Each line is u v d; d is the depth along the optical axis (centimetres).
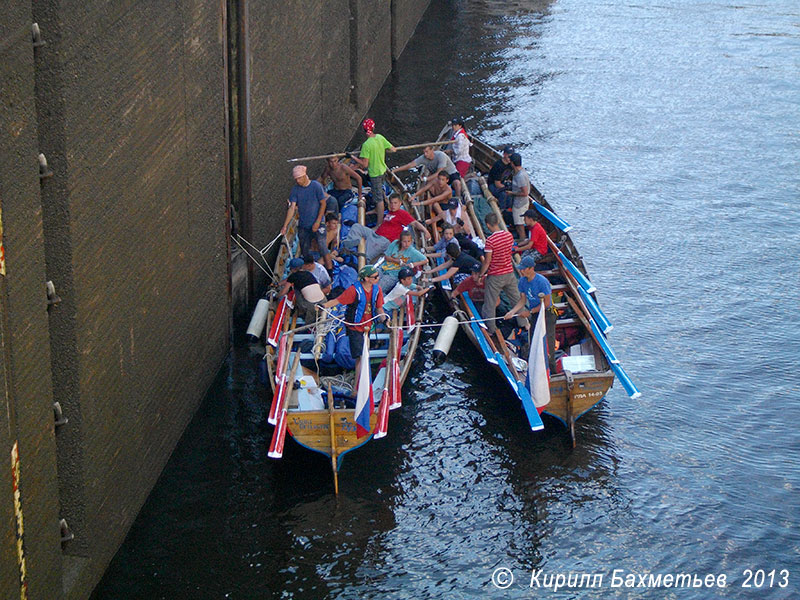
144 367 1038
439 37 3291
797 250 1794
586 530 1070
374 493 1123
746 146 2338
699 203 2006
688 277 1686
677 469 1177
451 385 1346
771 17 3603
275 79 1602
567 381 1181
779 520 1088
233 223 1478
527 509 1103
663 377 1379
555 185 2089
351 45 2339
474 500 1116
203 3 1196
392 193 1758
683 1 3859
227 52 1384
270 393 1309
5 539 734
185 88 1140
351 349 1185
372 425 1117
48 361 810
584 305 1361
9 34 708
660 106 2628
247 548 1027
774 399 1330
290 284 1360
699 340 1483
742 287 1650
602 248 1792
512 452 1203
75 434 873
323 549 1032
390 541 1047
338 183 1722
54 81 788
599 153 2286
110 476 957
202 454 1177
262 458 1177
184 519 1062
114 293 935
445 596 970
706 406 1312
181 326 1166
